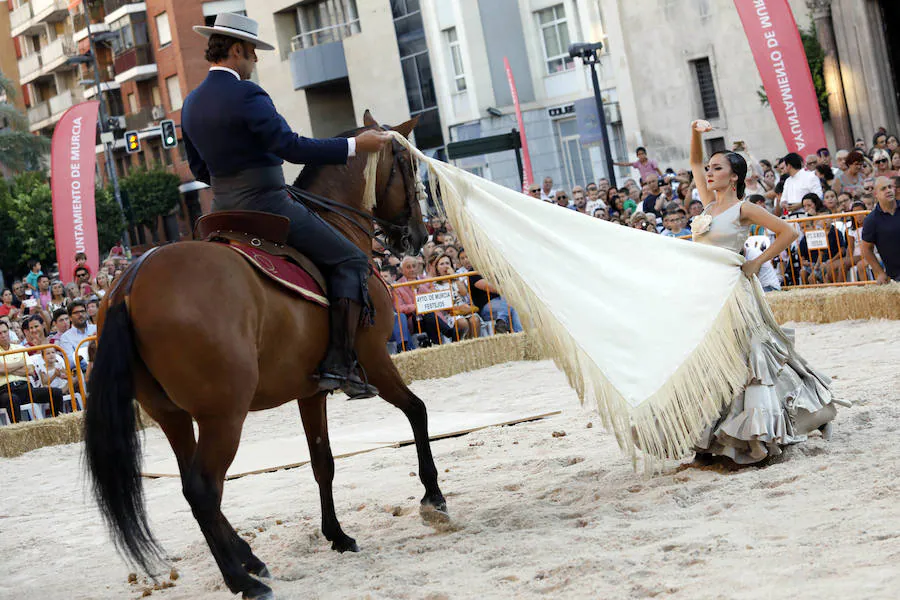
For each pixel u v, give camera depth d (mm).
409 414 6617
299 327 5645
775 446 6582
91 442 4891
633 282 6797
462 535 6180
